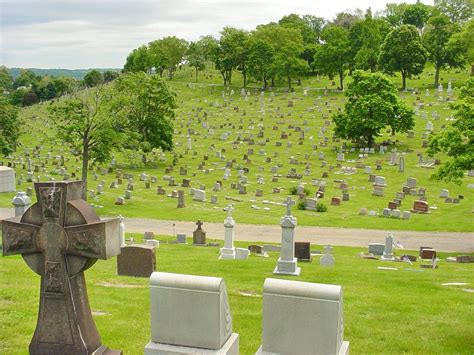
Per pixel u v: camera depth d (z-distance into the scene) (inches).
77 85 3437.5
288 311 374.6
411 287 808.3
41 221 390.3
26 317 538.0
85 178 1748.3
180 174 2388.0
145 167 2568.9
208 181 2228.1
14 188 1836.9
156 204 1833.2
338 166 2379.4
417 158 2415.1
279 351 379.6
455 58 3969.0
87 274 807.7
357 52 4306.1
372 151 2586.1
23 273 753.6
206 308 386.6
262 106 4001.0
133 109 1991.9
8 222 395.9
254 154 2711.6
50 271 388.8
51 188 384.8
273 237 1391.5
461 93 1318.9
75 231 382.6
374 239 1375.5
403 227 1498.5
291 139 2989.7
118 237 402.3
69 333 390.3
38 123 4207.7
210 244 1246.3
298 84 4896.7
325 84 4798.2
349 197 1873.8
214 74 6013.8
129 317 568.4
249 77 5108.3
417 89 3949.3
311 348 372.2
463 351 510.9
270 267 943.0
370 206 1759.4
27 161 2748.5
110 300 636.1
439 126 2923.2
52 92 6254.9
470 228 1472.7
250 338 522.0
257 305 654.5
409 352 506.0
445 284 835.4
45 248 388.8
